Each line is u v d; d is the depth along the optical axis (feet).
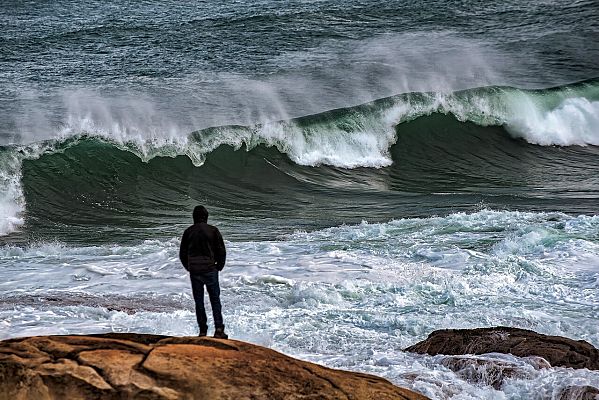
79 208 282.56
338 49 473.26
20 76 422.41
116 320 141.18
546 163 354.95
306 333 133.18
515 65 450.30
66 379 69.56
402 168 341.41
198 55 463.42
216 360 73.82
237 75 415.64
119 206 286.66
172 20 560.61
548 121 379.55
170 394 69.41
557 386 98.48
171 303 158.10
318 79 407.85
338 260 190.49
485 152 359.66
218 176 314.55
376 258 191.11
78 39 513.45
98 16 586.04
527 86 413.80
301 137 334.65
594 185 312.71
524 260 180.04
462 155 354.74
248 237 232.12
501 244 195.93
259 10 581.53
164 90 386.11
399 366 111.14
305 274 178.91
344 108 350.84
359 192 307.37
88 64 448.65
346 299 160.04
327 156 336.49
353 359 116.26
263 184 314.14
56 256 206.18
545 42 495.41
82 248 215.31
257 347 78.64
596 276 170.50
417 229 219.82
